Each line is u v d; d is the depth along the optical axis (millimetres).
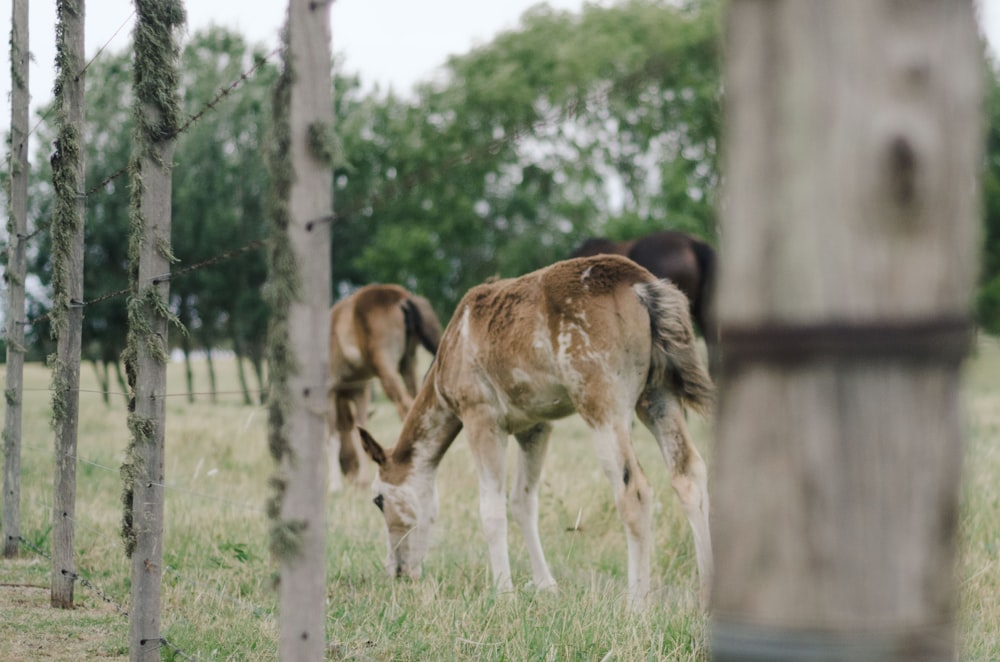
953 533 1247
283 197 2520
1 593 5664
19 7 6668
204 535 6898
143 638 3934
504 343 5766
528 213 27328
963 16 1199
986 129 1308
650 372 5520
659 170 24469
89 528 6395
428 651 4383
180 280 26938
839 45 1185
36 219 24250
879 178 1174
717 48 1712
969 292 1226
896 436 1194
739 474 1268
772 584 1238
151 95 4062
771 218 1227
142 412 3998
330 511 8453
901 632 1202
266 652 4375
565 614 4609
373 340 11008
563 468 9195
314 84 2494
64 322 5363
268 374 2553
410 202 26078
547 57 24141
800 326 1204
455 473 9305
